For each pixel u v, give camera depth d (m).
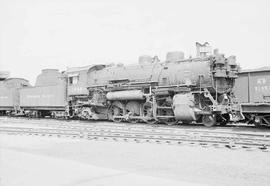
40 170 7.97
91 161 10.07
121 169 8.89
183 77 20.95
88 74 26.83
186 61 21.56
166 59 23.34
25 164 8.63
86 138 15.09
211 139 13.22
